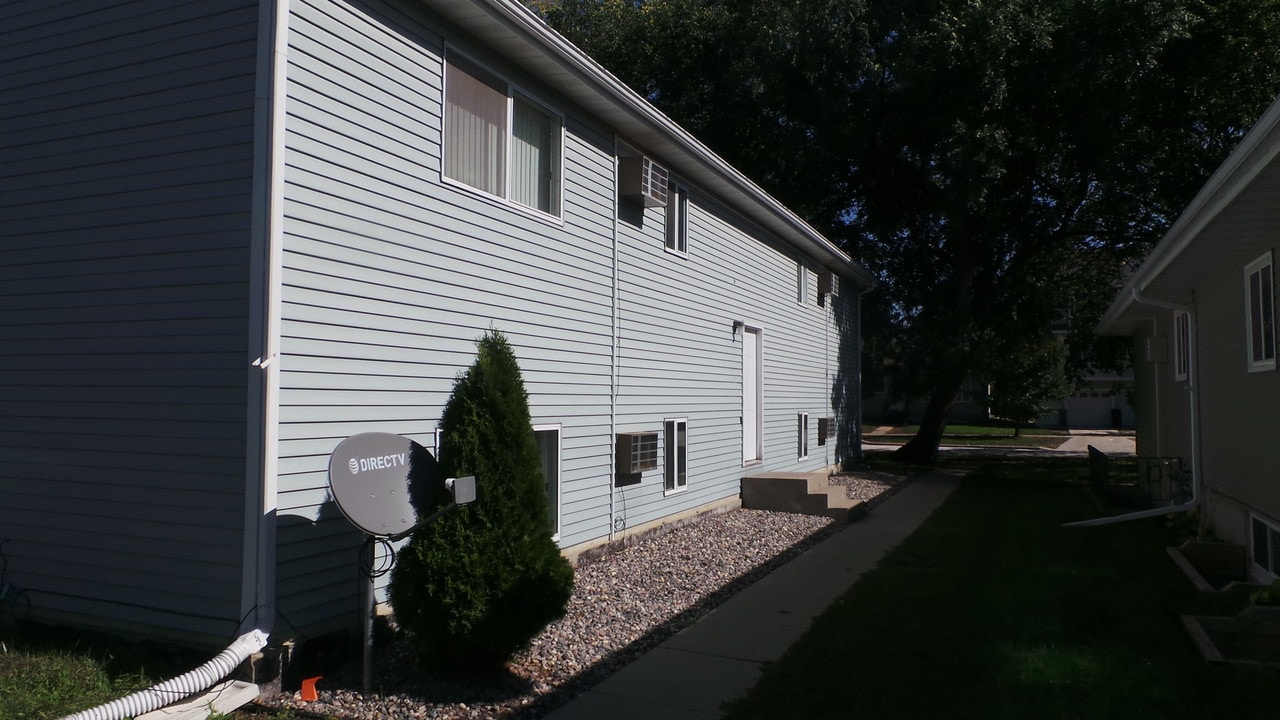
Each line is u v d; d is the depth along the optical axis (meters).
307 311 5.77
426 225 6.88
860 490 16.75
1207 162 19.34
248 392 5.54
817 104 21.28
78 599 6.16
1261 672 5.87
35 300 6.47
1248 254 8.78
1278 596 7.05
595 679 5.89
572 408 8.98
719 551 10.20
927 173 20.94
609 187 9.84
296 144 5.70
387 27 6.54
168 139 5.96
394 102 6.59
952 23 18.66
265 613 5.44
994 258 22.72
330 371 5.95
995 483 18.53
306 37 5.81
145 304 6.02
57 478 6.30
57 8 6.42
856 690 5.59
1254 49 17.78
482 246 7.56
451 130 7.26
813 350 18.02
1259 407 8.48
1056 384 37.22
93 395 6.19
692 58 22.69
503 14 7.21
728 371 13.42
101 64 6.25
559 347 8.74
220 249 5.75
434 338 6.95
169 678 5.49
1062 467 22.72
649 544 10.40
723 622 7.27
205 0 5.86
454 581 5.28
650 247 10.82
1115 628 6.97
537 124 8.64
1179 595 7.94
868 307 24.44
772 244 15.45
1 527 6.49
